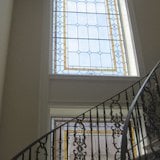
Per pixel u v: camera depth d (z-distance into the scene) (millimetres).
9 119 4594
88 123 4965
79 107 4871
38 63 5137
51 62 5328
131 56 5598
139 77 5180
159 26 5863
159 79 5074
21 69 5043
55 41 5699
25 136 4496
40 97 4828
